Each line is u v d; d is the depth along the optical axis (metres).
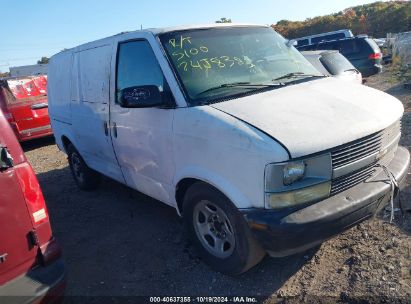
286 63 4.18
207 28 4.04
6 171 2.52
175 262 3.81
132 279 3.63
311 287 3.21
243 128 2.90
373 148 3.15
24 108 9.91
